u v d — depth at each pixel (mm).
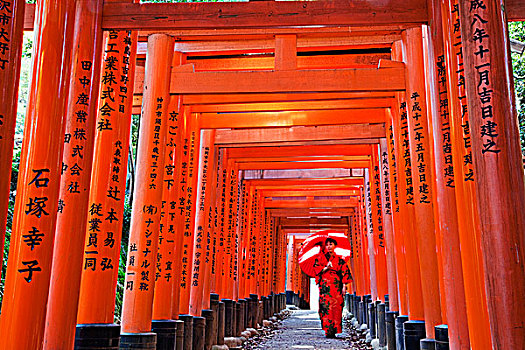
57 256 4594
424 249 5863
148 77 6242
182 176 7227
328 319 11875
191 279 8047
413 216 6367
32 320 3988
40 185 4117
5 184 3373
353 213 16328
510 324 3268
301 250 13023
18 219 4121
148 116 6141
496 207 3412
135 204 5973
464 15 3752
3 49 3406
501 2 3730
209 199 8734
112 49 5344
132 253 5832
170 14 5203
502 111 3543
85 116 4855
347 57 7402
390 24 5223
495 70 3590
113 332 4852
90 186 5074
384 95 6656
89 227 5051
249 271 13031
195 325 7844
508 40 3727
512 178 3455
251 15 5258
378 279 9273
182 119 6910
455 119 4457
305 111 8250
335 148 10383
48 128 4184
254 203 13156
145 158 6051
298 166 11188
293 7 5266
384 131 8547
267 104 7758
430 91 5184
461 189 4430
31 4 5398
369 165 10617
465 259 4297
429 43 5133
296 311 25047
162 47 6277
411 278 6324
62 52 4312
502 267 3336
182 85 6180
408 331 6156
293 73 6016
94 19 5098
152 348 5547
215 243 9719
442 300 5234
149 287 5766
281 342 10867
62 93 4281
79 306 4934
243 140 9078
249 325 12227
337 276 12086
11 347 3920
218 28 5289
